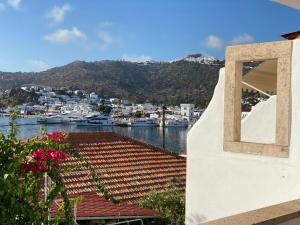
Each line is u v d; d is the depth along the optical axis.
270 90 7.75
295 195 5.25
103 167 16.78
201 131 6.52
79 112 132.62
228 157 6.10
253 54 5.73
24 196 3.68
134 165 17.73
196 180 6.55
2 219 3.29
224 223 3.49
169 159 19.28
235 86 6.02
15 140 3.86
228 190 6.10
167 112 130.00
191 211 6.60
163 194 14.23
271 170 5.54
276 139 5.48
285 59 5.37
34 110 127.56
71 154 4.40
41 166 3.82
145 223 12.20
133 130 114.62
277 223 3.71
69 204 4.12
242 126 7.05
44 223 3.80
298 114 5.26
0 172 3.53
